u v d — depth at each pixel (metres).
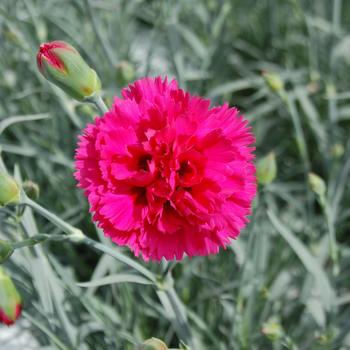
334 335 0.38
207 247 0.31
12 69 0.52
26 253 0.36
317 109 0.57
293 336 0.41
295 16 0.60
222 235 0.31
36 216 0.45
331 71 0.50
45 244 0.42
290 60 0.59
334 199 0.43
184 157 0.31
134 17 0.63
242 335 0.39
